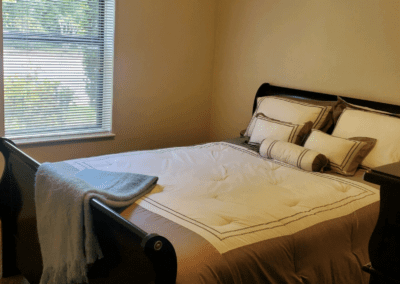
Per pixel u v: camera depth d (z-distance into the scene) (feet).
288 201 6.89
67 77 11.11
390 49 9.62
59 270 5.59
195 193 6.87
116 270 4.92
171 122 13.39
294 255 5.76
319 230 6.17
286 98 10.96
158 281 4.18
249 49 12.73
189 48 13.14
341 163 8.59
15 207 7.37
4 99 10.26
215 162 8.89
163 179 7.48
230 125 13.70
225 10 13.23
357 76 10.32
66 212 5.38
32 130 10.86
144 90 12.48
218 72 13.83
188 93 13.55
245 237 5.51
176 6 12.45
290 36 11.62
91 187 5.51
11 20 9.95
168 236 5.30
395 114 9.14
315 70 11.18
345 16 10.36
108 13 11.34
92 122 11.89
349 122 9.36
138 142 12.82
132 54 11.94
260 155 9.64
